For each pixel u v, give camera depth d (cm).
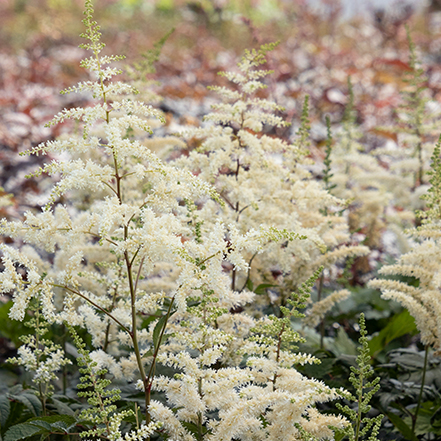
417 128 521
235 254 215
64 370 345
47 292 221
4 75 1045
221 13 1316
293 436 224
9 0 1508
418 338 461
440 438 330
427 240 317
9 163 690
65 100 912
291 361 220
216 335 220
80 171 221
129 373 278
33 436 264
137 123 227
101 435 209
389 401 313
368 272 540
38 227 228
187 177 229
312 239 329
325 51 1120
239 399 218
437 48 1175
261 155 341
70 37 1350
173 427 216
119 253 221
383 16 1229
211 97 922
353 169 545
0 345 469
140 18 1481
